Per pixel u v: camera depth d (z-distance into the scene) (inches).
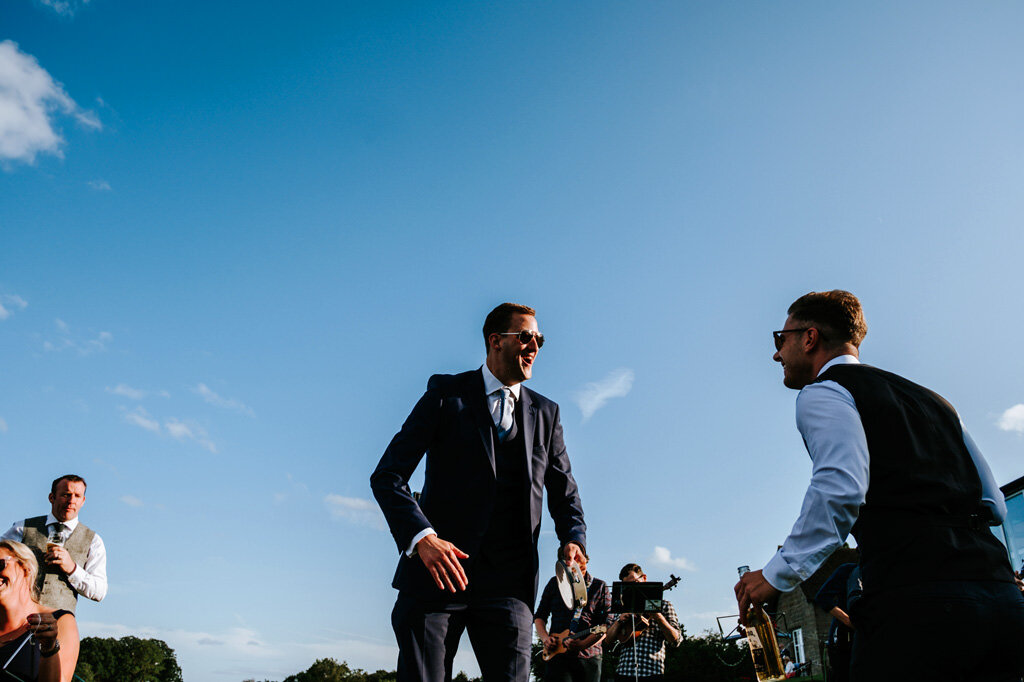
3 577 135.3
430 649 130.8
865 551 89.0
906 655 81.6
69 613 141.3
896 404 91.9
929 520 85.6
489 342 149.0
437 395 144.6
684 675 933.8
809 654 621.0
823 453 89.4
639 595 269.9
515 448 144.3
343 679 3639.3
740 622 91.3
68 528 244.4
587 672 297.9
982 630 80.5
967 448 94.5
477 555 136.2
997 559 85.9
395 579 139.1
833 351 105.0
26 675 132.6
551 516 157.2
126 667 3511.3
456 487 138.8
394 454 138.6
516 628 135.3
